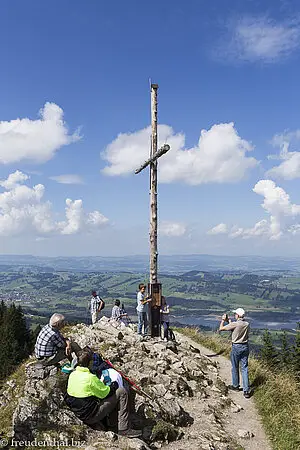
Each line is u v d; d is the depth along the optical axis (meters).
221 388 11.03
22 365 12.48
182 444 7.46
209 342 17.53
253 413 9.79
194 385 10.51
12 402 9.22
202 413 9.16
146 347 12.35
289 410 9.76
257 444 8.19
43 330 7.99
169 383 9.98
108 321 14.72
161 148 13.25
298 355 26.31
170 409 8.43
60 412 7.24
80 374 7.05
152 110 14.59
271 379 11.52
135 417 7.75
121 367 10.40
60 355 8.01
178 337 17.36
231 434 8.45
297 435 8.47
